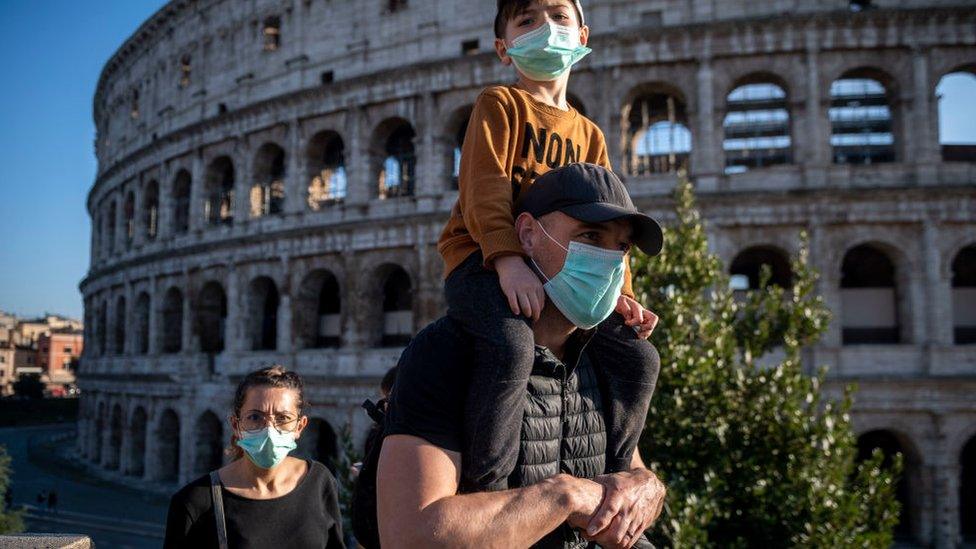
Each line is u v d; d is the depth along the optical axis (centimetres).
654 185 4634
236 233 6038
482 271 466
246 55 6369
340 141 6084
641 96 5116
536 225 475
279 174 6456
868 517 1995
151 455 6525
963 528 4778
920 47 4469
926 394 4206
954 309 4662
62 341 19050
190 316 6275
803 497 1911
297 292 5556
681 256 2222
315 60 5859
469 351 431
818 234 4394
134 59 8019
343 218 5434
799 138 4562
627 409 522
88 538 808
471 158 526
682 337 2061
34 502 6150
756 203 4447
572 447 477
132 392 6850
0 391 17838
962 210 4328
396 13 5544
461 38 5303
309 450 5294
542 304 435
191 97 6850
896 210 4359
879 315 4603
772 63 4616
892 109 4606
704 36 4647
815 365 4303
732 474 2002
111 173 8000
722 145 4616
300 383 1008
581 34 614
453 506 371
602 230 464
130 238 7894
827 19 4512
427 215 4972
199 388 6038
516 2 587
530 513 377
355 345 5197
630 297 569
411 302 5541
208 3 6788
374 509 491
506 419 407
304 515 936
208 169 6475
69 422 14625
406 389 422
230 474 952
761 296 2295
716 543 1972
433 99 5238
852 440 2084
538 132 564
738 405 2069
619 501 414
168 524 891
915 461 4281
